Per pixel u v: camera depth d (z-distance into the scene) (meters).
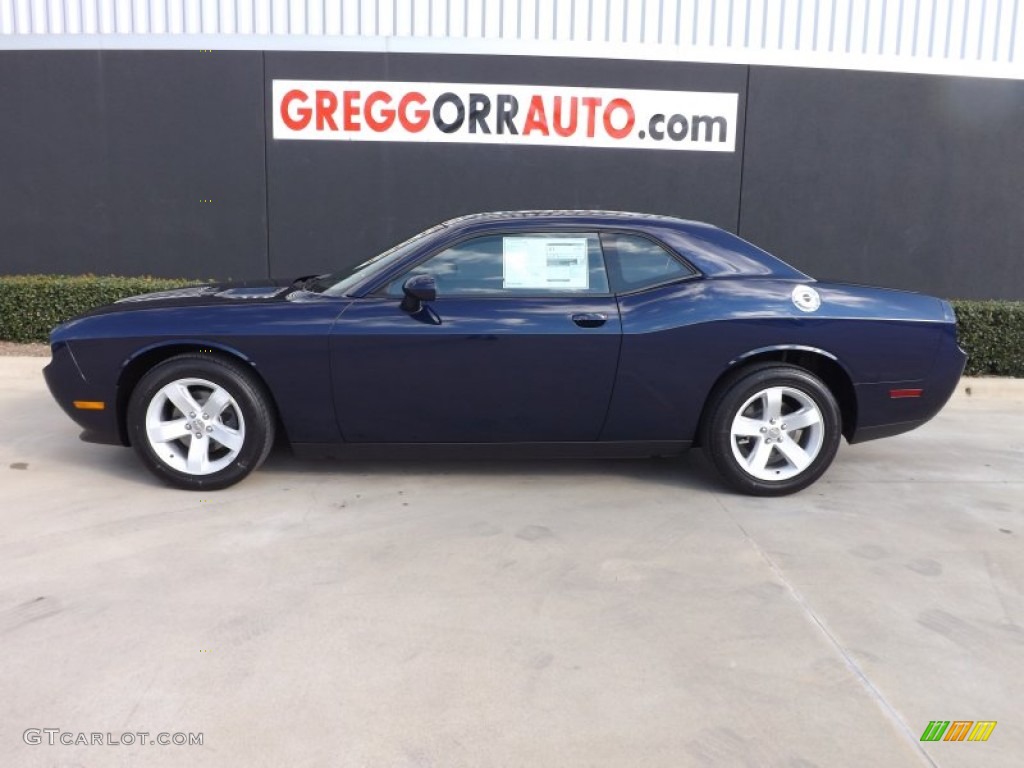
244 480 4.73
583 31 9.27
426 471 4.98
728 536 4.06
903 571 3.69
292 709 2.60
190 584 3.42
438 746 2.44
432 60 9.25
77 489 4.54
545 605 3.31
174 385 4.38
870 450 5.74
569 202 9.52
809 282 4.62
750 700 2.70
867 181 9.68
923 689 2.78
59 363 4.46
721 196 9.61
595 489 4.73
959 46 9.51
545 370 4.39
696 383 4.47
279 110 9.34
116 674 2.77
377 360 4.36
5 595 3.30
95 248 9.65
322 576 3.53
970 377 7.98
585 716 2.59
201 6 9.23
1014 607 3.37
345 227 9.55
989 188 9.77
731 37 9.34
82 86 9.37
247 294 4.80
